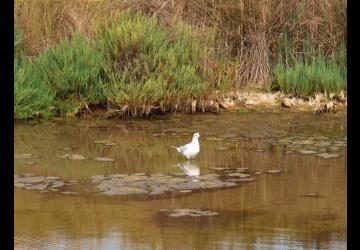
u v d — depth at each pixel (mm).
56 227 10406
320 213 10961
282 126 16922
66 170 13383
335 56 19547
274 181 12664
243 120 17578
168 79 18031
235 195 11883
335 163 13773
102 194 11969
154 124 17281
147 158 14289
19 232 10203
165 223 10539
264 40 19391
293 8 19656
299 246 9602
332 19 19578
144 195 11914
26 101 17406
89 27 19438
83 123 17422
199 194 11945
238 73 19203
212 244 9672
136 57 18250
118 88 17891
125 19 19000
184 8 19797
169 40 18906
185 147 14180
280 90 18969
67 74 17984
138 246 9625
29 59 18469
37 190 12164
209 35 19000
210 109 18391
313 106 18547
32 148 15008
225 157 14312
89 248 9570
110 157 14320
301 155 14391
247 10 19500
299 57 19672
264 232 10156
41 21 19391
